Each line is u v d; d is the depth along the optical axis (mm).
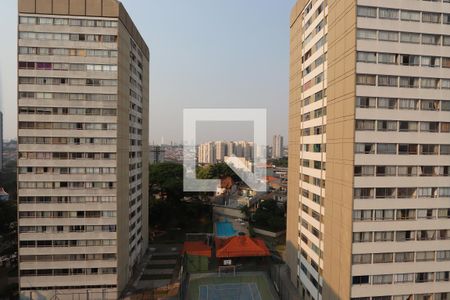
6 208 57531
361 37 28938
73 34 40062
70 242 40781
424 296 30781
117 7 40625
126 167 45312
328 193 34188
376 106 29266
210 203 88312
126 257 45500
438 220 30641
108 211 41219
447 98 30297
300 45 44031
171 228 73812
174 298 41812
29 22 39281
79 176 40719
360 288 29750
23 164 39781
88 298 40938
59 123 40156
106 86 40781
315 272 37719
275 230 69062
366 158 29281
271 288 45406
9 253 49938
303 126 42781
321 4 36719
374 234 29719
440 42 30031
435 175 30422
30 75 39438
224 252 51906
